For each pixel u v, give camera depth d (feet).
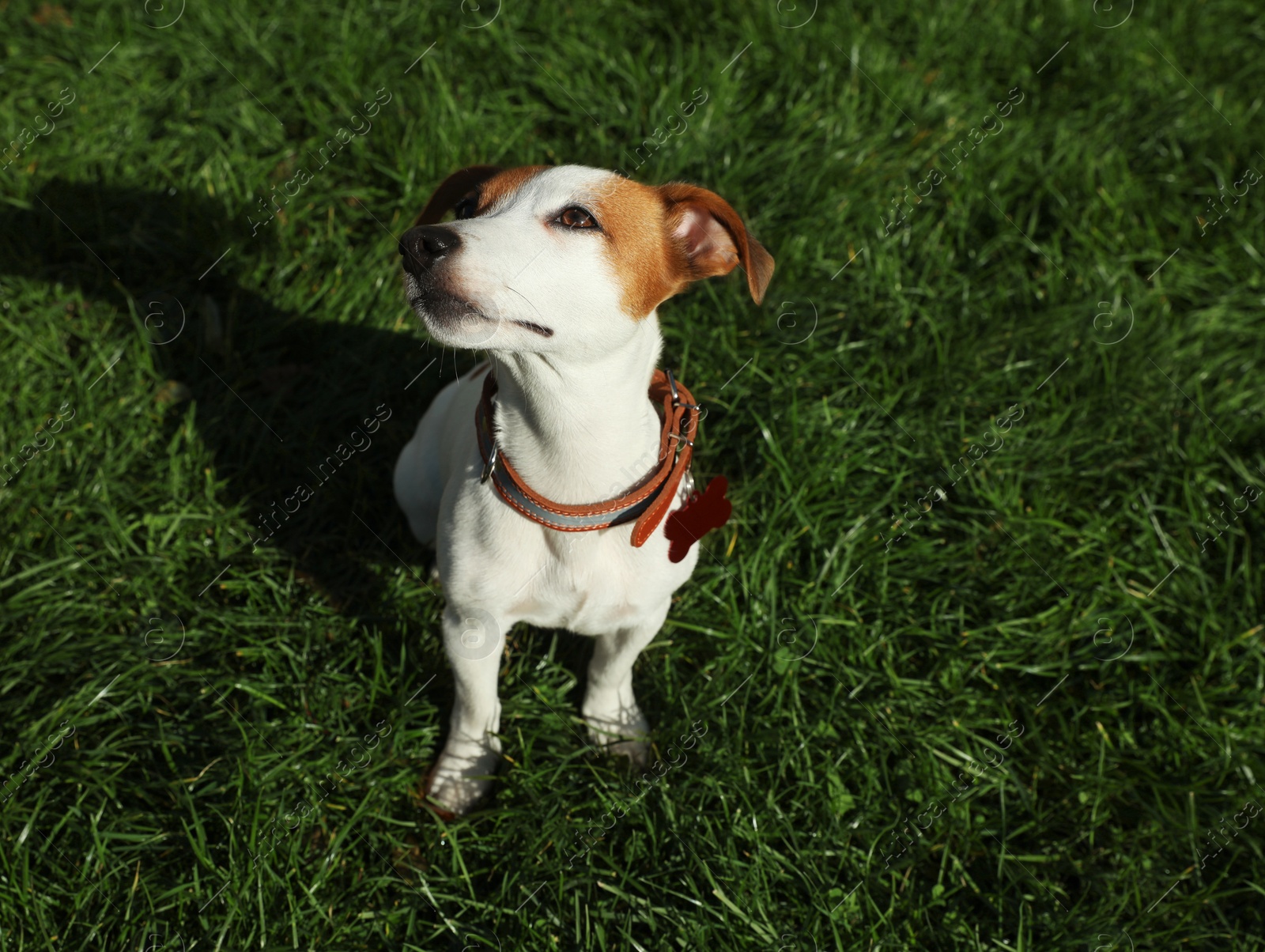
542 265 2.77
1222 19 5.32
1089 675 3.59
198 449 3.70
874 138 4.33
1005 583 3.68
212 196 4.10
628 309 2.85
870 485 3.76
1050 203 4.41
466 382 3.34
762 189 4.19
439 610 3.55
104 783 3.18
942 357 3.94
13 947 3.00
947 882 3.30
